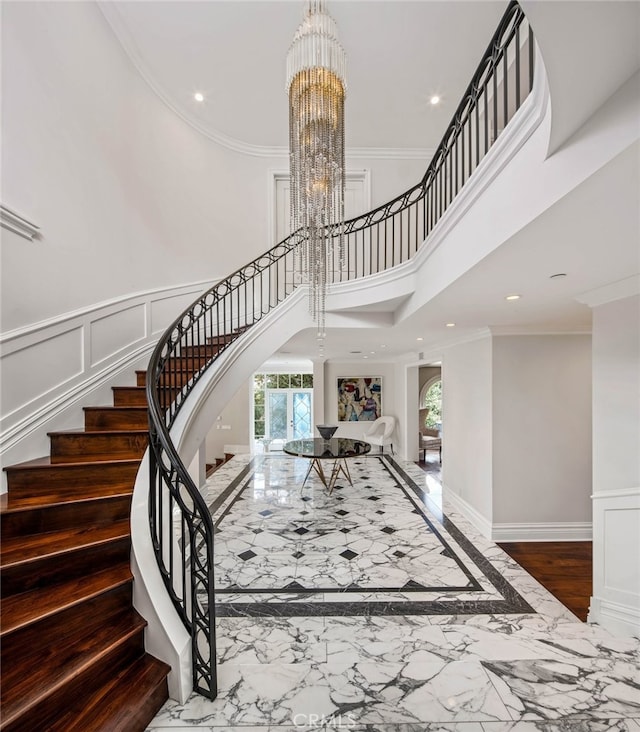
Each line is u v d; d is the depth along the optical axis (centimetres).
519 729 142
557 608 265
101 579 166
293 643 211
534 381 394
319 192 252
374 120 479
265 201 539
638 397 227
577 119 106
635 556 227
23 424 226
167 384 315
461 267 207
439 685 166
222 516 449
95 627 155
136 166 370
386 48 360
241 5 324
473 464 433
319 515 454
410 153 550
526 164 140
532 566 330
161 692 149
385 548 363
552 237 152
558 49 83
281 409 938
